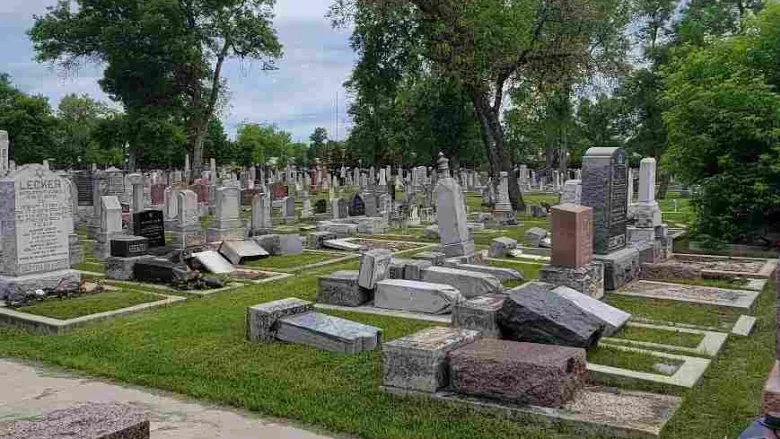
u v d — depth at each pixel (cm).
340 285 1121
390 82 3744
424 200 3644
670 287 1309
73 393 707
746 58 2038
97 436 370
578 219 1156
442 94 4053
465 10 2989
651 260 1608
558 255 1173
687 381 689
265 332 876
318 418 619
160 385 725
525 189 5769
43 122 6181
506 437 570
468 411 618
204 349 848
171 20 4753
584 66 3112
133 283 1366
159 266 1366
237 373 750
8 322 1028
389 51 3575
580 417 588
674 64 2266
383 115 6306
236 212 2141
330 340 826
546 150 7700
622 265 1316
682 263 1670
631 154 4675
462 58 3030
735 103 1916
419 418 609
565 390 624
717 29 3734
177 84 5206
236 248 1678
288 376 736
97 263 1678
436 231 2186
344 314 1047
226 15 4909
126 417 403
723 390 697
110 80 5141
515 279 1350
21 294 1137
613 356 789
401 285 1078
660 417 599
